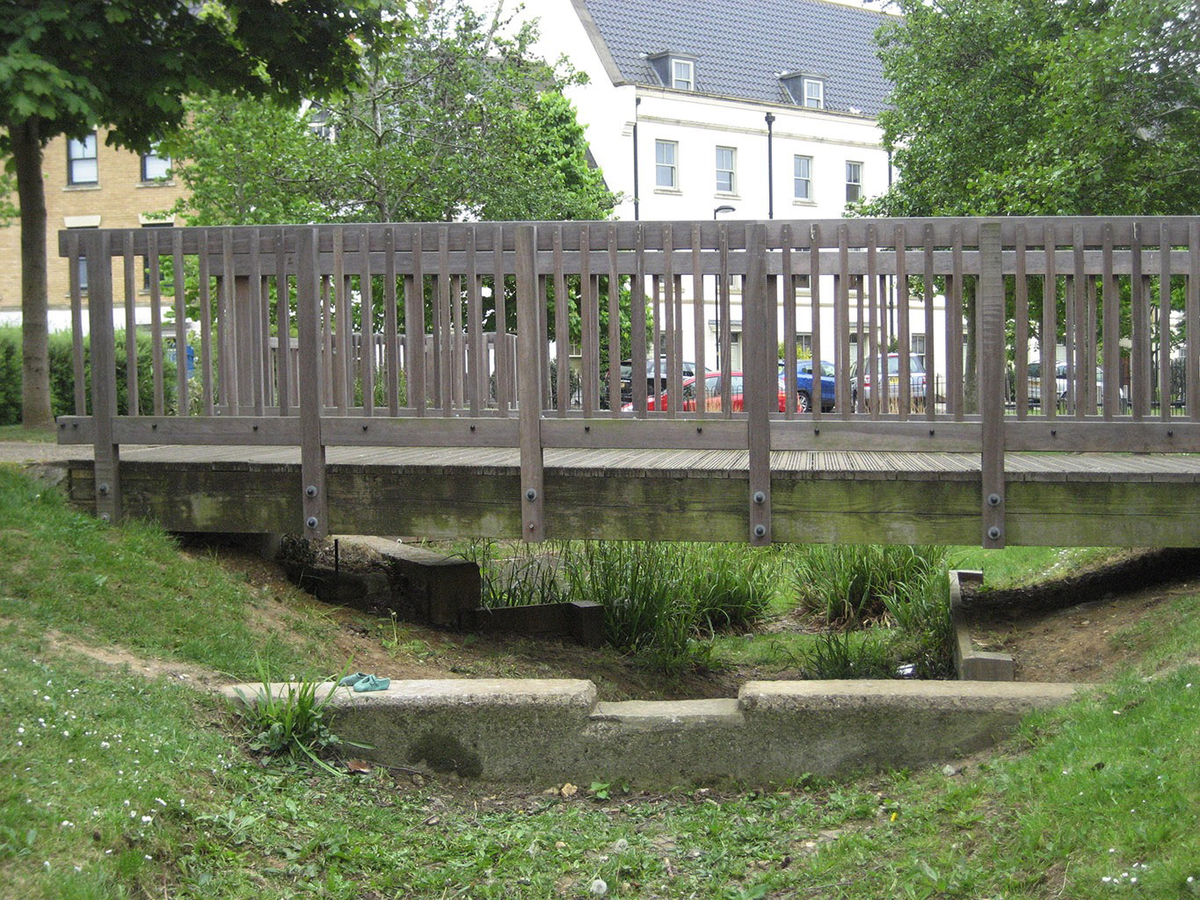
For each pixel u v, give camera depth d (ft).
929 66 61.82
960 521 20.85
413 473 22.57
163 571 21.34
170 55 35.96
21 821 12.22
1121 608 23.21
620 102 123.95
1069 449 20.43
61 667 16.48
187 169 61.57
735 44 138.31
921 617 28.55
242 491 23.43
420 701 17.39
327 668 19.98
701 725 17.34
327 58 40.16
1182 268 20.47
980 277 20.47
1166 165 43.01
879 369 20.92
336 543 26.32
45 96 33.32
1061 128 44.75
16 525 21.13
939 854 13.67
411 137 60.49
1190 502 20.33
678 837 15.69
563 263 21.63
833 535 21.12
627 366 64.95
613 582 27.99
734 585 33.27
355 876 14.17
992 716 16.76
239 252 23.18
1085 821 13.00
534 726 17.44
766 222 20.85
